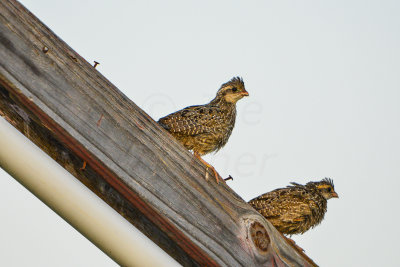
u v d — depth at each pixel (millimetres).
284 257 7887
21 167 4887
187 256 6863
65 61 5695
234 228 7184
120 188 6008
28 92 5297
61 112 5523
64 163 5688
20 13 5410
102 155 5797
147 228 6465
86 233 5250
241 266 7109
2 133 4824
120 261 5504
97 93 5930
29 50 5395
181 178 6633
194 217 6664
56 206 5043
